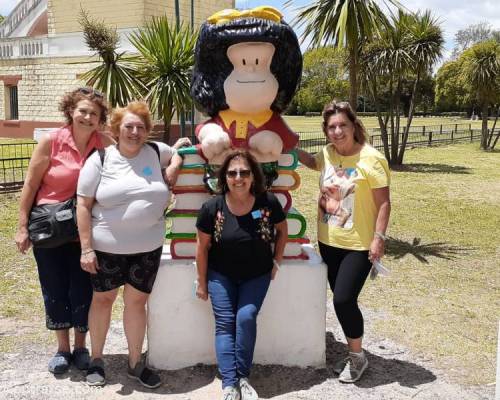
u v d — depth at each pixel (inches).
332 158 132.7
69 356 135.7
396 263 249.4
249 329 117.3
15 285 203.9
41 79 784.3
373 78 604.7
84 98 122.4
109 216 118.0
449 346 157.0
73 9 725.9
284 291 135.3
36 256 128.0
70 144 123.4
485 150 880.9
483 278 229.9
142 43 390.3
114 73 377.4
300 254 139.3
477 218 356.8
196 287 128.6
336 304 127.3
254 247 119.3
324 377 135.0
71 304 132.9
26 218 124.3
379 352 151.8
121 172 119.0
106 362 140.2
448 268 243.3
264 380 132.0
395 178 540.1
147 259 122.5
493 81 844.6
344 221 128.1
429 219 351.3
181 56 369.7
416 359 147.8
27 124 808.9
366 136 131.5
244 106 128.5
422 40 574.9
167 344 135.5
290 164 135.7
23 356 144.3
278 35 125.3
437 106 2329.0
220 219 119.4
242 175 114.7
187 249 137.3
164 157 128.3
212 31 125.9
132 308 126.6
